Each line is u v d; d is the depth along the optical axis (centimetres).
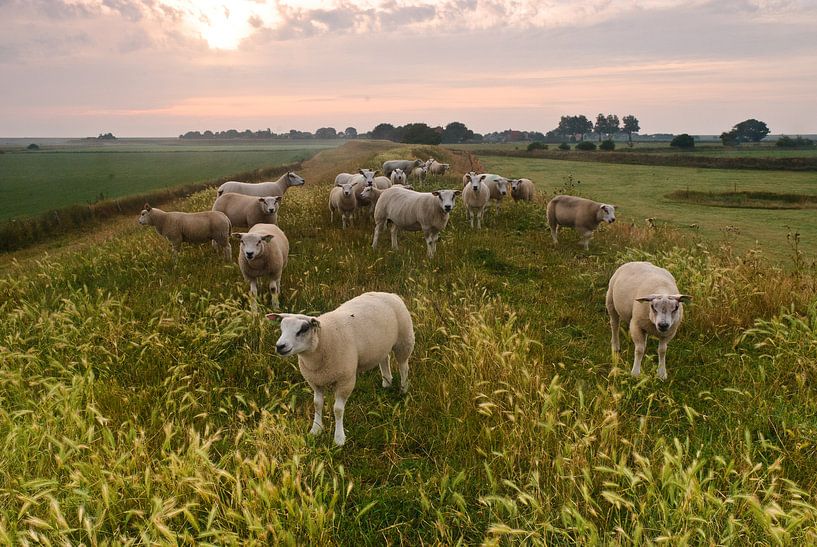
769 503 311
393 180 2053
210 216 1038
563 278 968
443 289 825
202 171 6181
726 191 3325
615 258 1098
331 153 8194
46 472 384
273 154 9750
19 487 358
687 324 724
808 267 955
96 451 385
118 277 898
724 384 565
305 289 830
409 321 556
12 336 609
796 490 320
